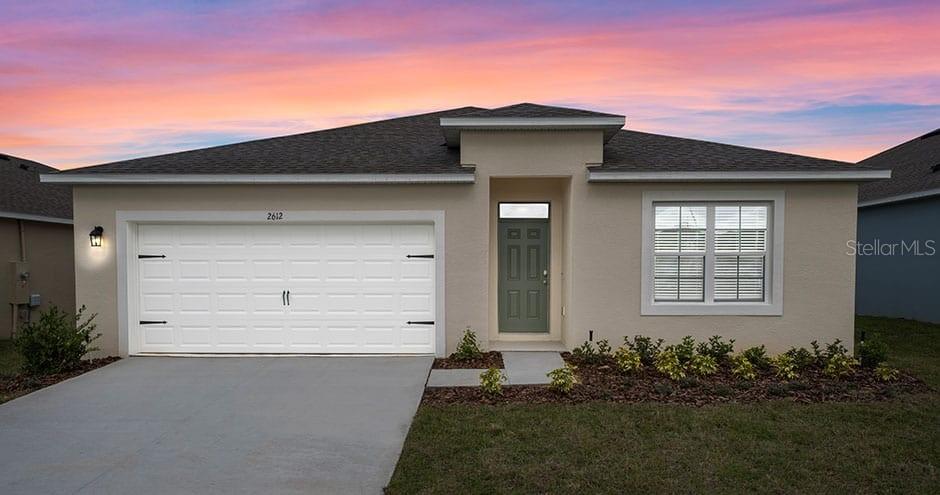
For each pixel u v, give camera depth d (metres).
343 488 4.07
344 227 8.66
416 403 6.13
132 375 7.40
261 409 5.94
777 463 4.46
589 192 8.62
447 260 8.58
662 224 8.71
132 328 8.59
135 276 8.64
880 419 5.52
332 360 8.27
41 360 7.48
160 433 5.23
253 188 8.55
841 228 8.54
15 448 4.86
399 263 8.68
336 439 5.05
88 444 4.95
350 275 8.67
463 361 8.15
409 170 8.50
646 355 7.86
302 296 8.70
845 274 8.55
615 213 8.62
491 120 8.36
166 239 8.66
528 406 5.95
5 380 7.22
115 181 8.33
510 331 9.80
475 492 3.96
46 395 6.49
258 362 8.14
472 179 8.36
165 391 6.65
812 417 5.58
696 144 10.07
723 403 6.09
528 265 9.76
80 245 8.57
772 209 8.60
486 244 8.58
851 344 8.57
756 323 8.62
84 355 8.27
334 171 8.43
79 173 8.34
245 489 4.05
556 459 4.53
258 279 8.67
